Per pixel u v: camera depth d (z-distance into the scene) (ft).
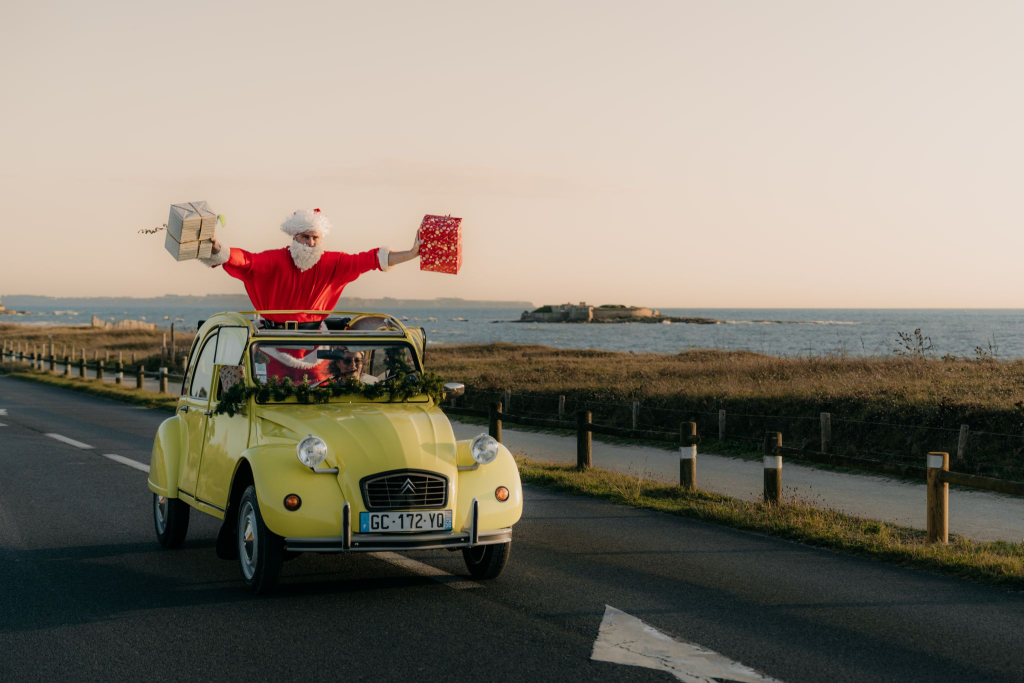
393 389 25.27
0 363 160.45
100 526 31.30
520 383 92.02
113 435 60.29
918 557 26.40
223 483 24.02
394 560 26.45
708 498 37.83
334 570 25.18
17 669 16.94
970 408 51.98
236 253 26.03
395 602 21.84
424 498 21.68
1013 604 21.99
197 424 26.76
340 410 23.94
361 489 21.31
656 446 58.34
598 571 25.30
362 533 21.22
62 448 52.70
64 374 132.87
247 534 22.77
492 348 184.24
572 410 74.43
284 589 23.06
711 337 424.46
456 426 70.18
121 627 19.66
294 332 25.31
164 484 27.53
